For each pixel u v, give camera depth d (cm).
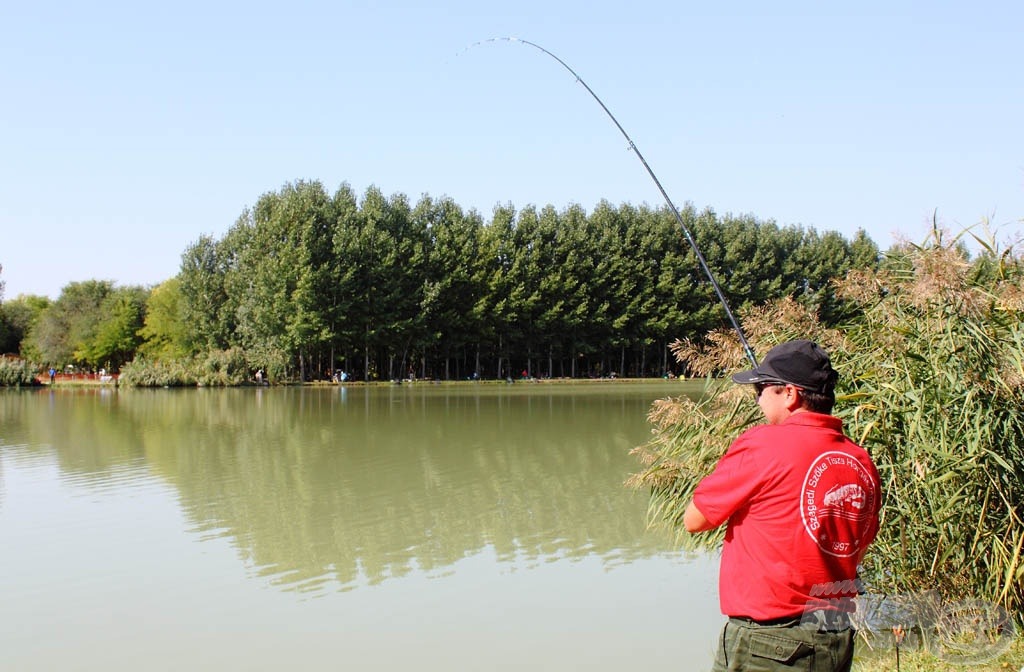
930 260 621
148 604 801
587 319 7344
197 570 914
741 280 7581
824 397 306
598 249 7456
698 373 795
